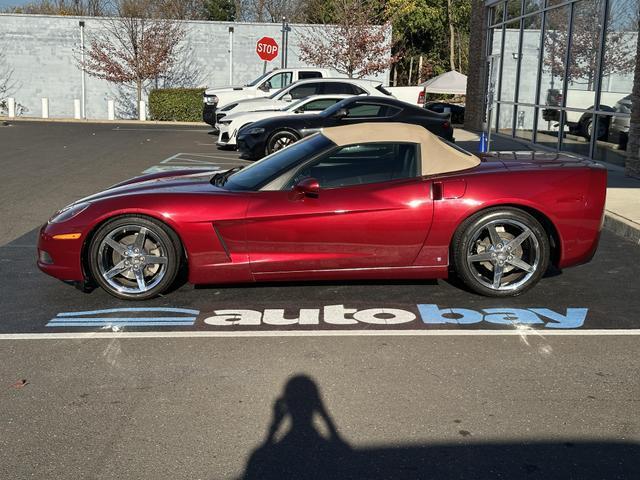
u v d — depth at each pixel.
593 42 14.12
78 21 30.12
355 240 5.39
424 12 43.72
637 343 4.70
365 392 3.91
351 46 29.69
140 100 29.41
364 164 5.52
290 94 17.62
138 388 3.96
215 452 3.27
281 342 4.67
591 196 5.54
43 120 28.09
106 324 5.01
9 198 9.95
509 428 3.50
